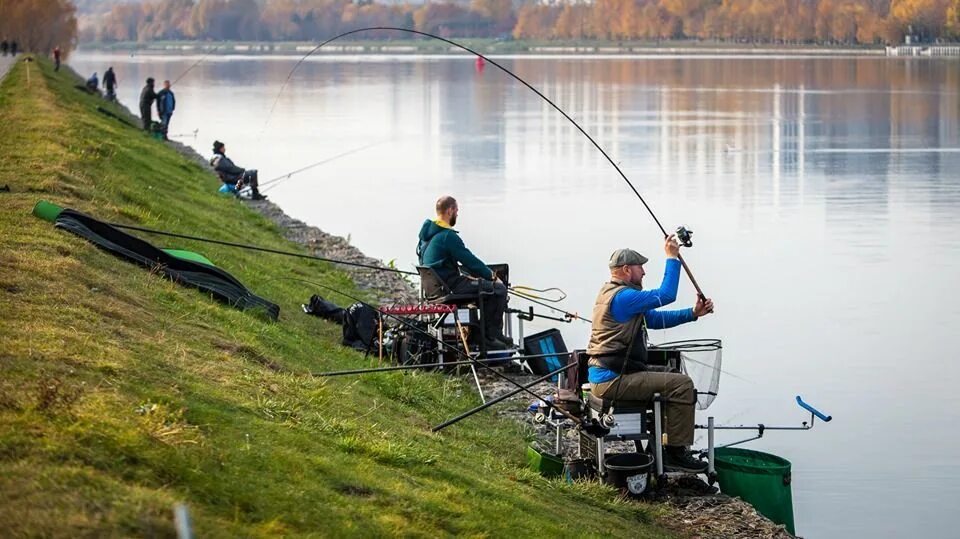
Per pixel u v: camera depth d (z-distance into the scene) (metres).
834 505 25.53
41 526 11.41
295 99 170.38
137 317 20.72
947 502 25.83
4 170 34.69
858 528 24.36
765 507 21.39
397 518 14.77
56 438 13.08
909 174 89.25
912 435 30.36
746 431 30.52
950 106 158.88
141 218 34.00
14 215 26.44
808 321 43.31
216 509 13.09
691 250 57.97
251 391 18.08
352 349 28.31
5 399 13.84
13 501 11.75
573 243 59.12
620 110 154.38
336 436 17.33
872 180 85.88
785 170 92.25
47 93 76.50
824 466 27.97
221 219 46.00
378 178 85.25
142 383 16.28
